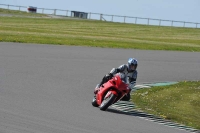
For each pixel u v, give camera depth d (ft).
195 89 217.15
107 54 297.12
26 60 231.09
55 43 322.55
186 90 211.41
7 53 246.88
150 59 301.84
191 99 193.16
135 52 327.26
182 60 317.63
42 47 291.79
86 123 112.78
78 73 214.90
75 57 265.34
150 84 214.69
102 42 366.43
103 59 272.31
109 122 118.93
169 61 304.50
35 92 155.74
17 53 251.39
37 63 226.38
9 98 137.18
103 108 139.03
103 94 141.69
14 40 308.40
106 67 244.22
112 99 138.51
